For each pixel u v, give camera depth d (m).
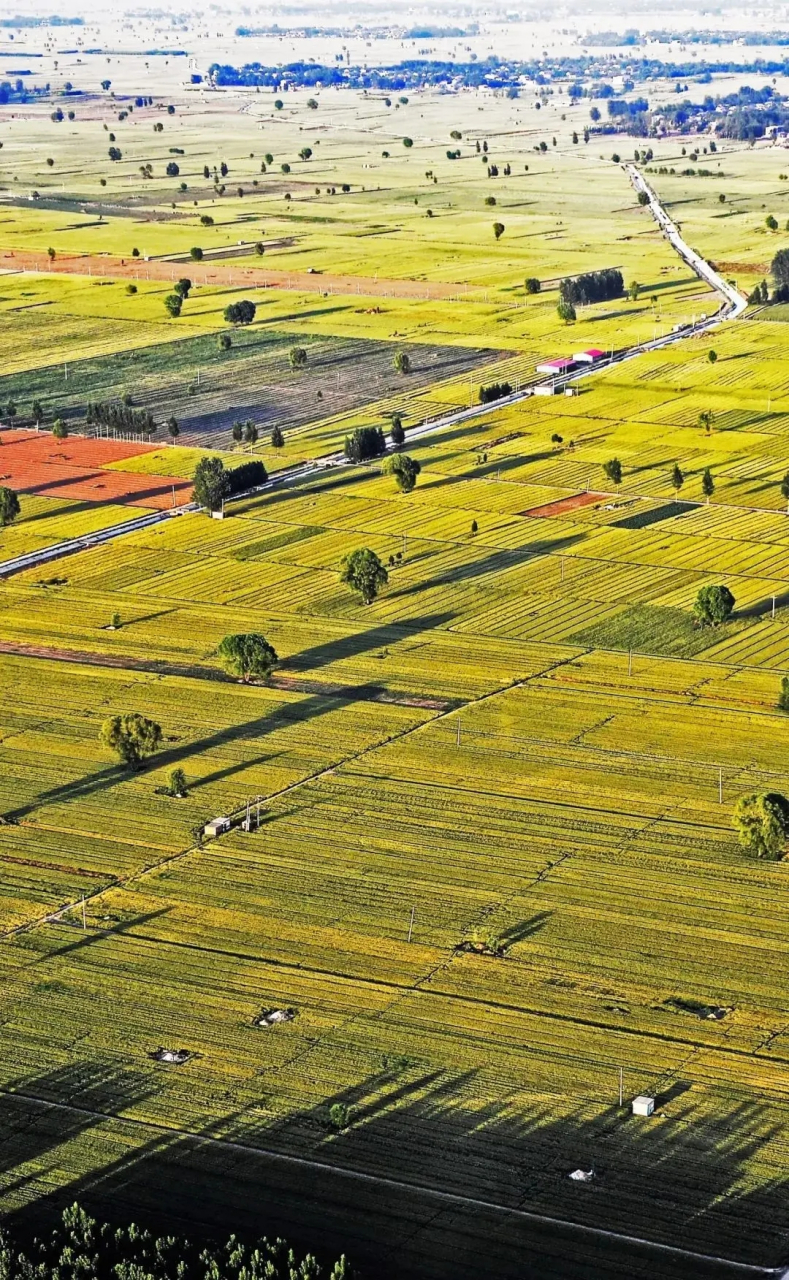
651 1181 114.25
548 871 155.38
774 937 144.25
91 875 154.50
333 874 154.75
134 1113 121.19
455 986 137.00
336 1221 110.38
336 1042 129.62
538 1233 109.44
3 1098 122.69
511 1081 124.88
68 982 137.38
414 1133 119.00
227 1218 110.50
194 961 140.62
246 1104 122.12
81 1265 101.88
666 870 155.62
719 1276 105.81
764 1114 121.25
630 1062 127.19
